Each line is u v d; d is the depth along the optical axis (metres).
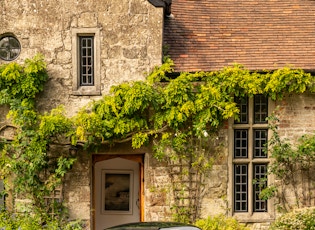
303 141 13.45
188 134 13.29
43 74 13.28
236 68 13.16
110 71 13.38
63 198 13.35
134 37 13.36
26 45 13.39
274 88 13.07
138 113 13.12
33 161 12.85
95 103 13.12
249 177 13.62
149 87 12.97
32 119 12.98
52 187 13.12
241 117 13.67
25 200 13.33
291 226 12.34
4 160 13.03
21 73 13.27
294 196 13.56
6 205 13.38
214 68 13.48
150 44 13.35
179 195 13.41
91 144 13.24
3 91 13.04
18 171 12.98
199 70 13.41
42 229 12.96
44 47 13.38
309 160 13.51
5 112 13.44
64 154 13.30
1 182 13.71
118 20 13.37
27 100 13.20
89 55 13.50
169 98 13.04
